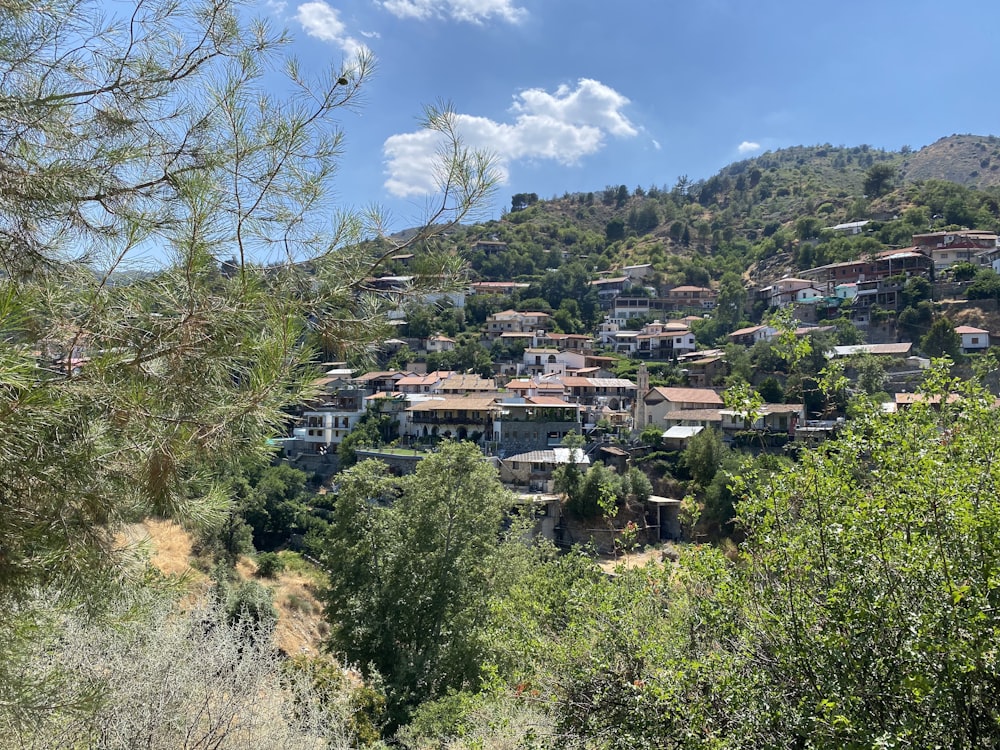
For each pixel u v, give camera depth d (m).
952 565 4.13
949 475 4.45
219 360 3.66
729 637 5.26
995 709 3.69
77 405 3.24
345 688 10.70
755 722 4.44
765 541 4.92
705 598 5.62
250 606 15.55
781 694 4.51
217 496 4.29
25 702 3.40
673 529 35.38
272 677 7.73
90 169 3.49
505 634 9.82
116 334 3.55
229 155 3.75
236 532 26.98
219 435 3.62
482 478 17.84
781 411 38.84
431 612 16.41
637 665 5.77
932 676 3.78
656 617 6.38
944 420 5.38
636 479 36.19
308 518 35.44
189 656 6.73
